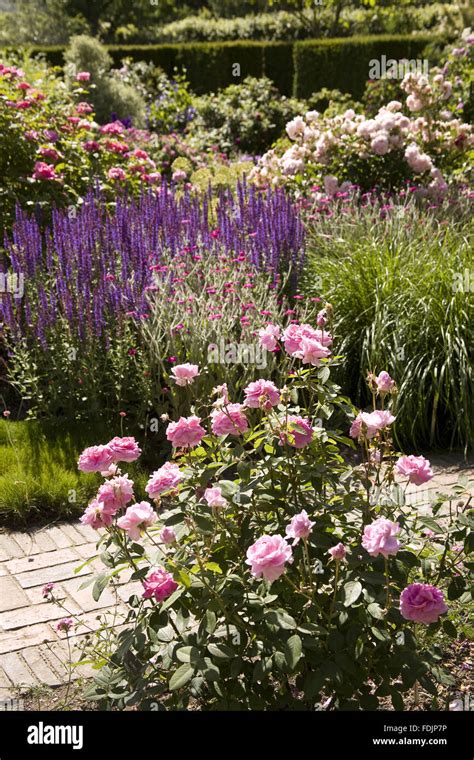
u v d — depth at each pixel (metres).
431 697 3.00
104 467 2.59
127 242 5.84
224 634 2.59
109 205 7.12
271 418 2.84
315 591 2.54
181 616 2.50
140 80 16.09
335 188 7.83
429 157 8.27
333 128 8.59
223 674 2.51
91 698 2.51
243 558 2.57
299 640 2.27
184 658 2.35
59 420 5.22
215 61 19.00
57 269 5.65
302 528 2.31
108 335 5.19
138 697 2.45
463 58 10.62
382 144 8.00
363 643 2.39
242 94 15.25
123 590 3.74
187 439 2.66
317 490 2.69
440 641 3.21
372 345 5.55
